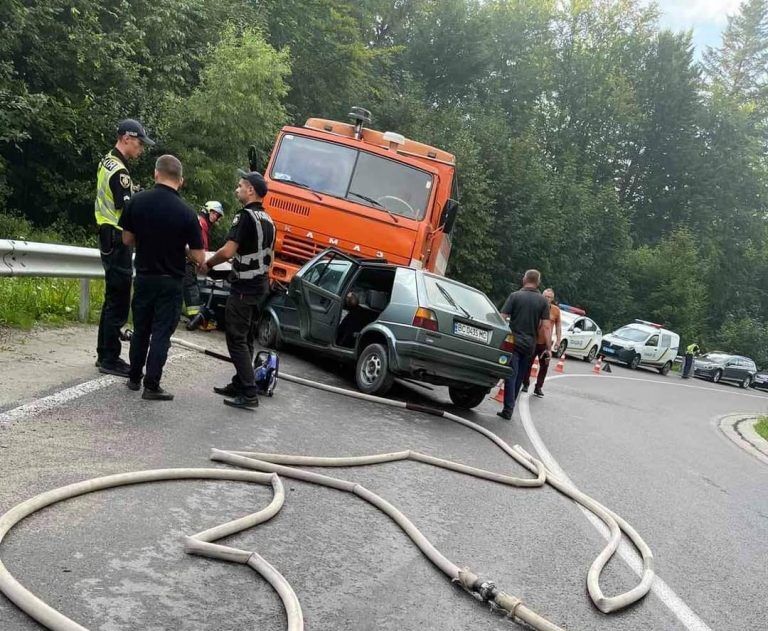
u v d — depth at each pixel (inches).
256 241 277.9
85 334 365.1
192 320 455.5
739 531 263.4
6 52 738.2
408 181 482.0
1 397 232.7
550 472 297.9
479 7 2060.8
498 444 330.3
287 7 1316.4
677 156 2502.5
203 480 198.8
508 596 154.3
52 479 176.7
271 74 888.9
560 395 612.4
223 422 258.2
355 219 468.1
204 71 885.8
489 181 1493.6
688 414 708.0
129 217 254.7
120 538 153.9
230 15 1048.8
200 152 871.7
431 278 384.8
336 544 175.3
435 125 1609.3
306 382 365.1
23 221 772.6
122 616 124.4
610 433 450.3
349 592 150.9
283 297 452.4
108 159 278.8
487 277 1534.2
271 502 189.5
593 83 2361.0
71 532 152.3
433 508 218.7
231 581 144.8
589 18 2497.5
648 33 2522.1
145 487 185.2
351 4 1582.2
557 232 1676.9
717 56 3029.0
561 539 213.8
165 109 864.3
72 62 787.4
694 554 225.0
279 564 157.8
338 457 246.1
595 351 1257.4
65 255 372.8
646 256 2114.9
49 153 827.4
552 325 571.2
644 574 191.9
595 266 1894.7
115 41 809.5
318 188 476.4
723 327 2331.4
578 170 2245.3
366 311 412.8
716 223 2480.3
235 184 908.6
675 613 174.1
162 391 265.7
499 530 210.8
